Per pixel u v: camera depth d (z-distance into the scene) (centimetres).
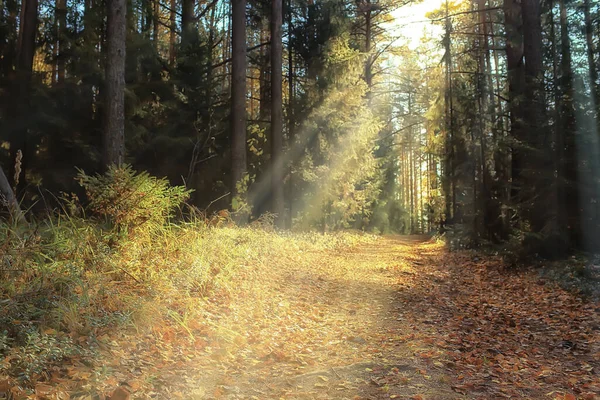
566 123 1173
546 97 1212
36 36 2055
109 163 1249
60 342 422
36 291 472
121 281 634
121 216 786
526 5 1454
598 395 418
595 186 1146
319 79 2302
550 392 426
